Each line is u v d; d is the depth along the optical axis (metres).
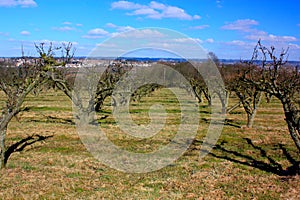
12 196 10.00
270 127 24.53
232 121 27.41
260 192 10.74
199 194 10.52
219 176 12.45
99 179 11.88
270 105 41.25
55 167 13.17
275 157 15.48
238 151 16.75
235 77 24.23
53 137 19.23
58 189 10.69
